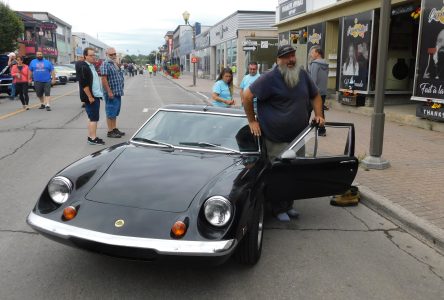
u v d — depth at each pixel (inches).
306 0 730.8
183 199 136.6
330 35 678.5
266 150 192.4
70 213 133.6
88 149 348.8
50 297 131.4
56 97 842.2
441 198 226.7
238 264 155.9
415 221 195.2
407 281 149.6
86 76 350.3
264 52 1202.6
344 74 606.9
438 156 319.9
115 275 144.9
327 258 165.2
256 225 148.9
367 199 230.1
